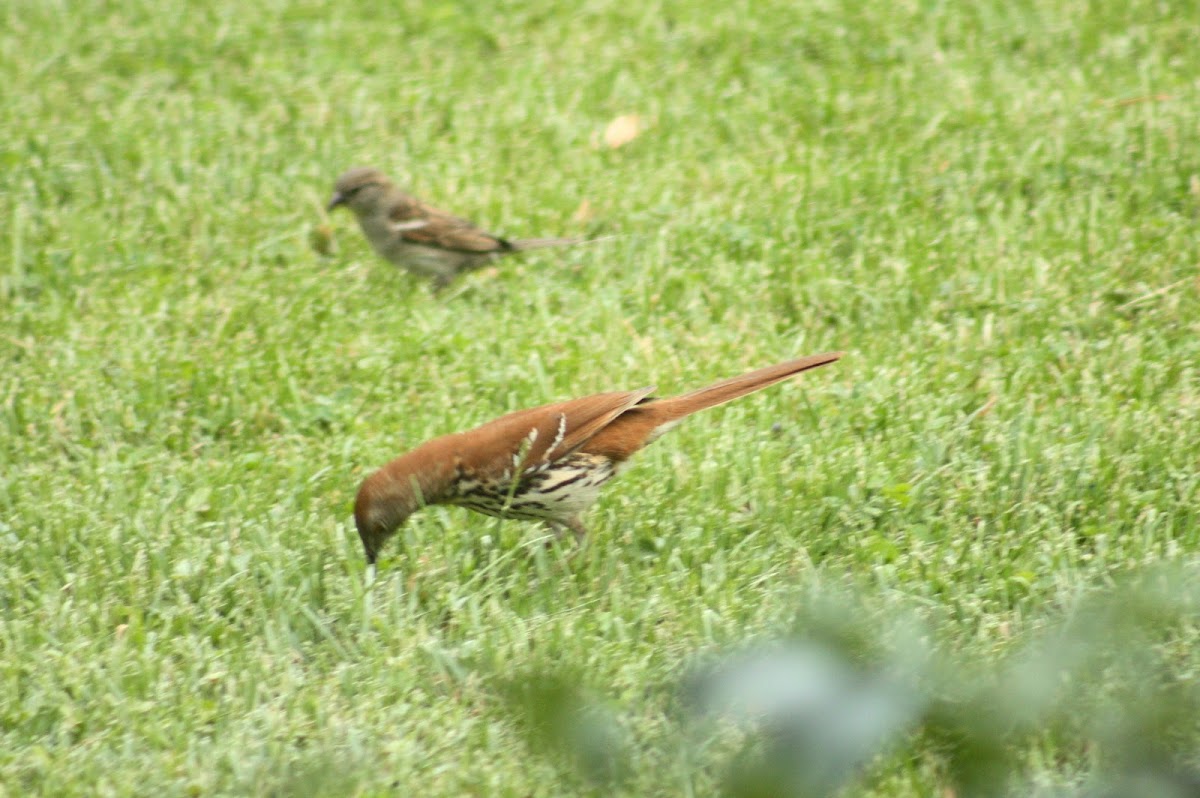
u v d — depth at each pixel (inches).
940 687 154.9
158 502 393.4
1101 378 442.0
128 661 323.3
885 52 714.8
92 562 364.8
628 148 642.2
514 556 373.7
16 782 281.9
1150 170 565.9
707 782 270.4
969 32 727.1
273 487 406.3
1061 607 336.2
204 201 596.7
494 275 553.0
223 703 308.3
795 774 142.9
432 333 493.7
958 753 154.9
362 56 744.3
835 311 502.3
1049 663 162.2
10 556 374.0
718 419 441.1
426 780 281.1
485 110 677.9
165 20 777.6
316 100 695.7
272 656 327.9
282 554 362.9
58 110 685.9
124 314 510.6
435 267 542.6
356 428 439.2
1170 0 729.0
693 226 558.9
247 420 450.9
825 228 551.8
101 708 306.8
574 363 471.5
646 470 410.3
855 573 352.2
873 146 616.1
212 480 408.5
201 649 329.1
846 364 464.4
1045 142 598.2
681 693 167.5
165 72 730.2
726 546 375.2
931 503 387.5
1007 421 422.9
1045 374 450.0
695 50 735.1
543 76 709.9
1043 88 653.9
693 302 508.4
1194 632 303.7
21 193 602.5
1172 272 495.2
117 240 566.6
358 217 546.0
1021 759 269.9
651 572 363.3
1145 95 636.1
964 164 589.6
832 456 408.2
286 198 606.9
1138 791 151.7
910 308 498.6
